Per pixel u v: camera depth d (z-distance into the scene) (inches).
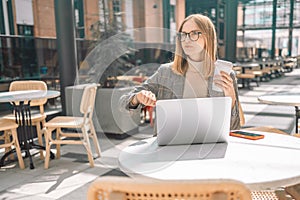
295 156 44.4
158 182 24.4
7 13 173.8
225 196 24.1
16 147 108.7
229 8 265.9
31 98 105.0
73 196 85.0
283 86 242.7
